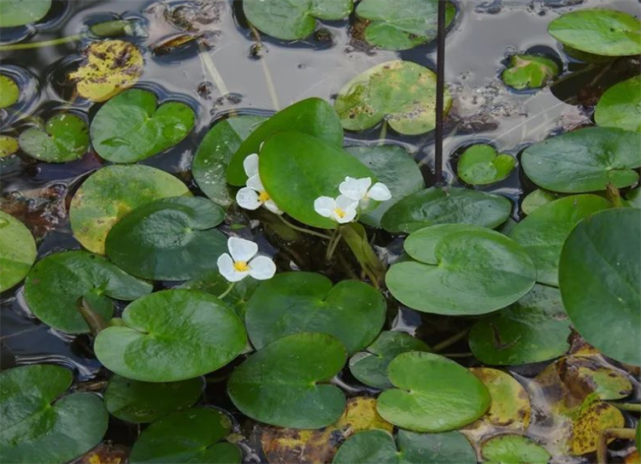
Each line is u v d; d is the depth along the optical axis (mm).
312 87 933
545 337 821
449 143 906
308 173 843
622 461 791
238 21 970
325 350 810
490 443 793
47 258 851
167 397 811
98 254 856
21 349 832
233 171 874
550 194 874
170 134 907
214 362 793
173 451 792
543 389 811
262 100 928
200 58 951
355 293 829
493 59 943
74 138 909
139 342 798
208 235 857
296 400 800
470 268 819
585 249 789
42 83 938
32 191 889
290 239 869
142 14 975
